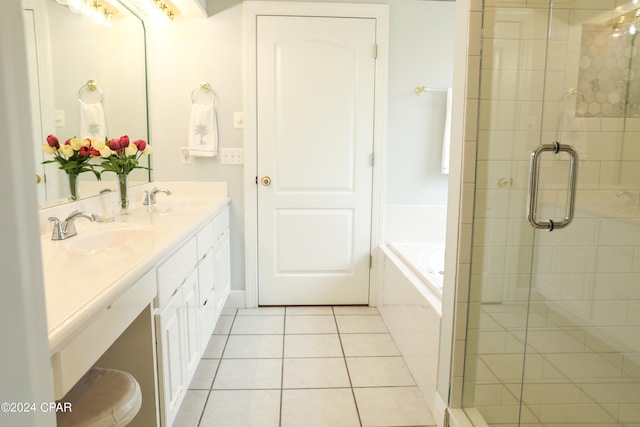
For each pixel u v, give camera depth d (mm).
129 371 1437
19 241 357
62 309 918
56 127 1804
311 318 2947
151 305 1432
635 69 1602
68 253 1395
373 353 2449
